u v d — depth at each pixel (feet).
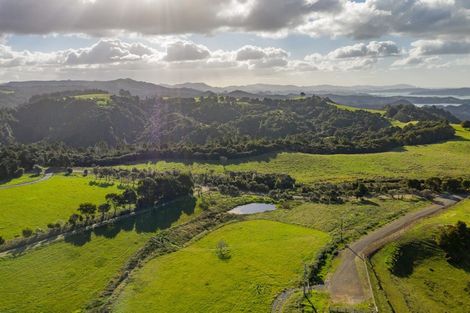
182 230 319.27
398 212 324.39
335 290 205.46
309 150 615.98
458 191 377.30
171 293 221.05
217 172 522.88
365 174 474.49
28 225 312.09
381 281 214.90
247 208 383.24
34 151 654.53
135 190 392.47
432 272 231.91
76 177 497.87
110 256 270.05
